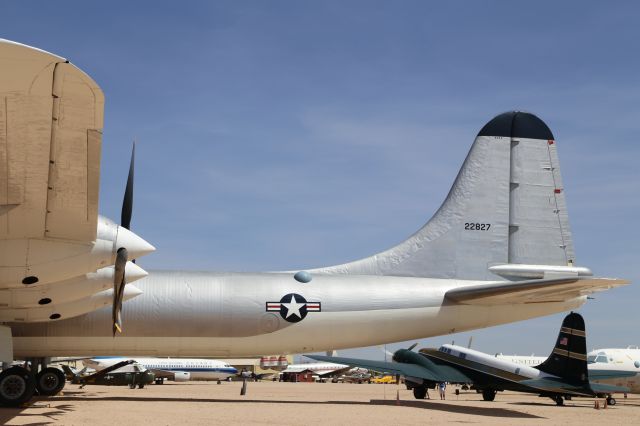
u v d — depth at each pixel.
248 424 15.71
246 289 22.23
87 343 21.44
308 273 23.28
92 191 13.78
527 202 24.33
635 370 38.25
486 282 23.73
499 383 26.17
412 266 23.81
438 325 22.97
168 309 21.56
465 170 24.50
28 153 12.55
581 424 17.81
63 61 10.50
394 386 59.38
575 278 19.45
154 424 15.26
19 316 18.95
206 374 65.88
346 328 22.55
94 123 12.03
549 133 24.81
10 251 15.31
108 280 18.08
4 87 10.95
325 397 31.22
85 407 19.69
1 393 19.19
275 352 22.83
